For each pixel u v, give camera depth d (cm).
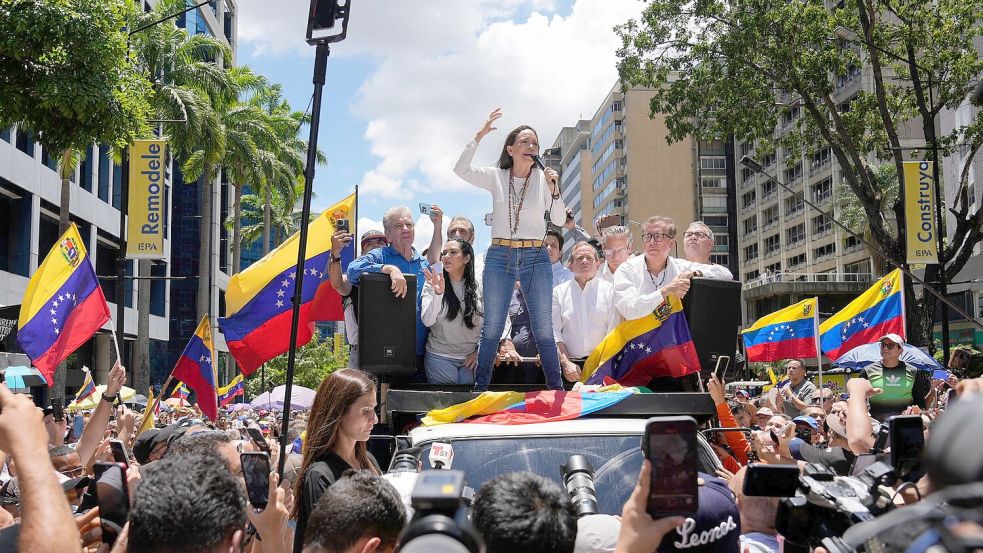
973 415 159
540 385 591
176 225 6228
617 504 418
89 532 293
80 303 856
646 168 8144
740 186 7769
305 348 5078
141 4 3831
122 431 553
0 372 1031
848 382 511
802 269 6481
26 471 222
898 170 2275
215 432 379
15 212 3153
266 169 4634
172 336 6122
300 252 458
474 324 601
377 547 262
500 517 214
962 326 4081
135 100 1239
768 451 562
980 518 150
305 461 394
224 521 221
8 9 1101
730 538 271
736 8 2286
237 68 4488
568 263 759
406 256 630
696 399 487
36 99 1129
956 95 2317
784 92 2372
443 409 491
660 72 2370
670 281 594
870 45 2238
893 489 277
